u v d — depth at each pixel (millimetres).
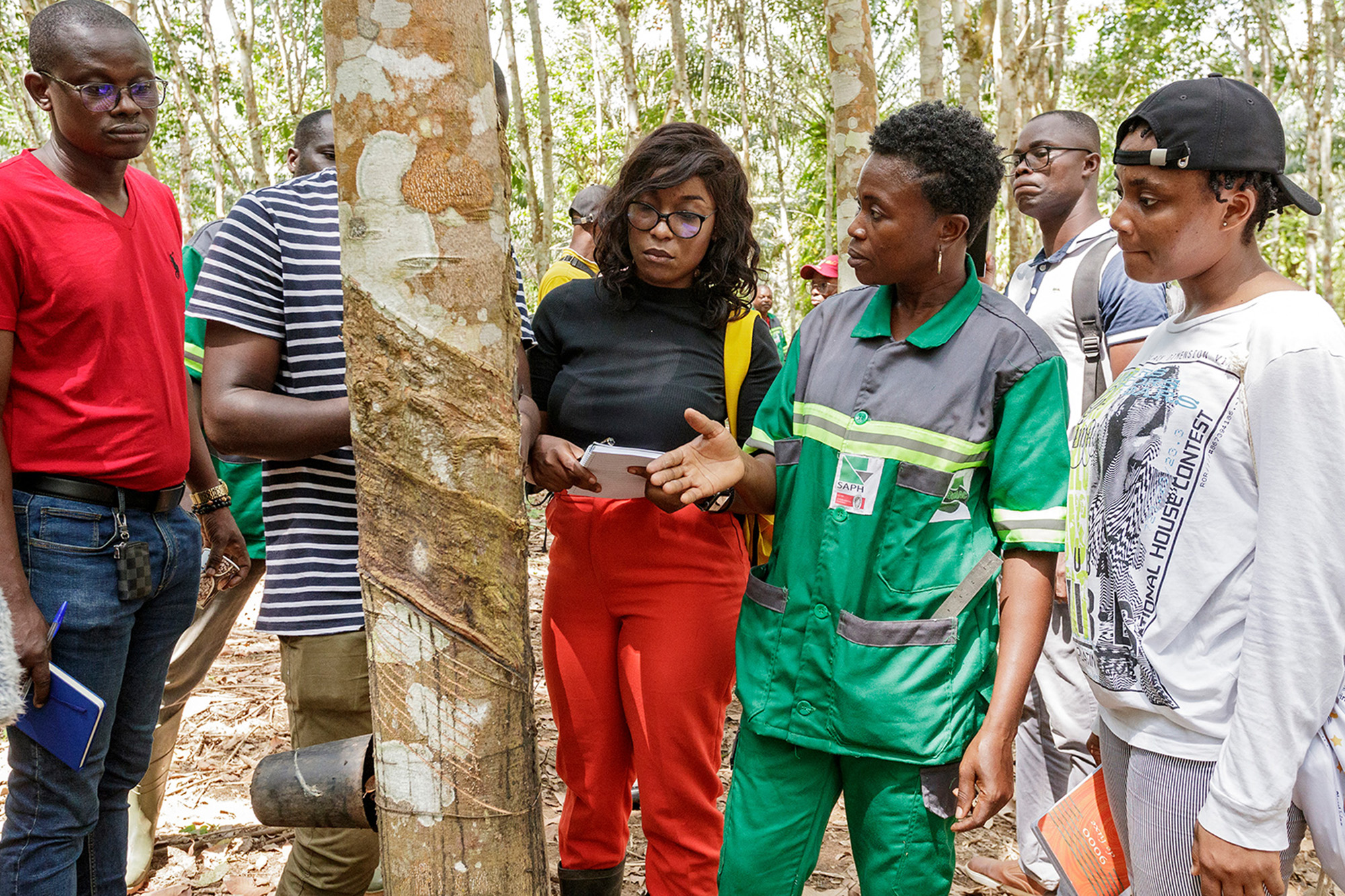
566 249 4453
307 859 2420
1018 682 1909
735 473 2154
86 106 2135
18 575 2086
